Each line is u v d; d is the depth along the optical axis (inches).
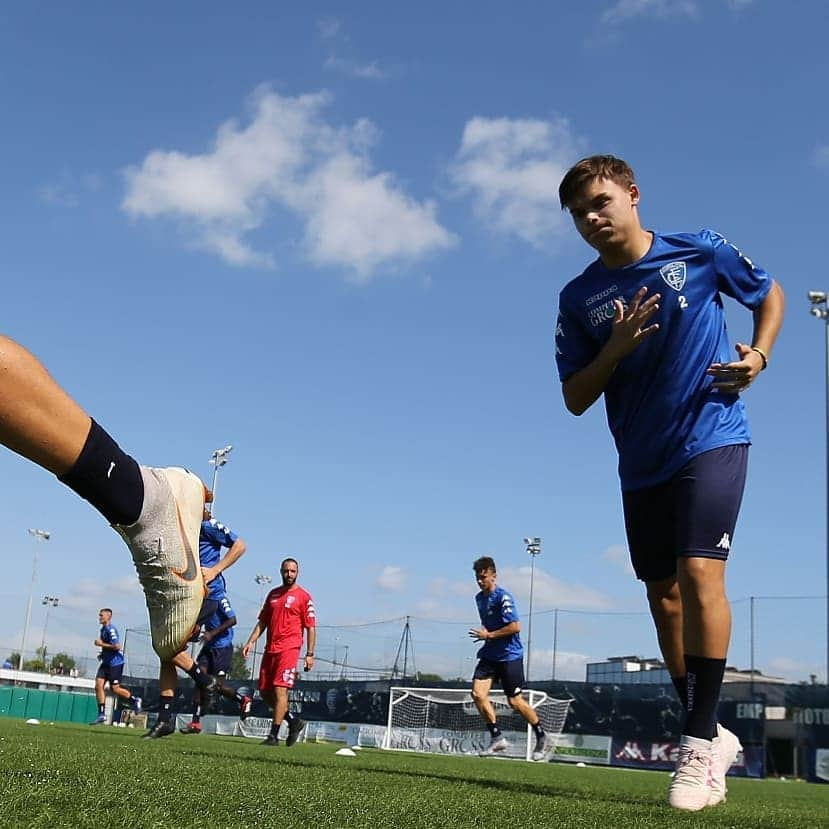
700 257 151.5
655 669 1216.2
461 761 400.2
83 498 77.0
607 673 1277.1
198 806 78.6
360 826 76.1
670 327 147.6
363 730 1076.5
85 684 1873.8
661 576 154.6
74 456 73.8
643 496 149.6
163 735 393.7
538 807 112.4
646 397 148.1
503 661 498.0
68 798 73.4
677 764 138.9
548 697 976.3
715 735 140.4
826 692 887.7
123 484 77.0
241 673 1272.1
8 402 70.7
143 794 83.8
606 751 947.3
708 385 145.4
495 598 496.4
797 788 390.3
